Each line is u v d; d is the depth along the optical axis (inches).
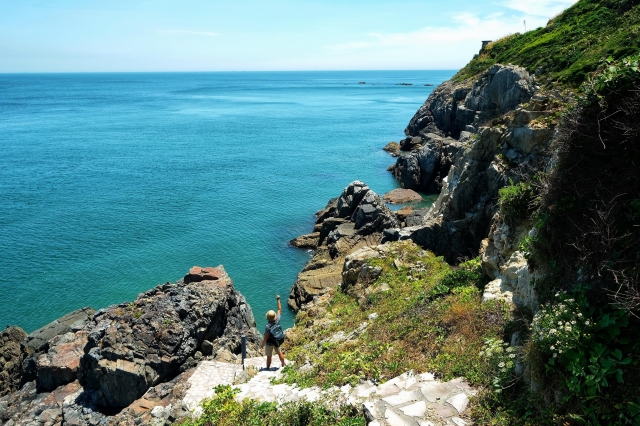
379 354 529.3
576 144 378.9
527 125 950.4
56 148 3472.0
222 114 5915.4
